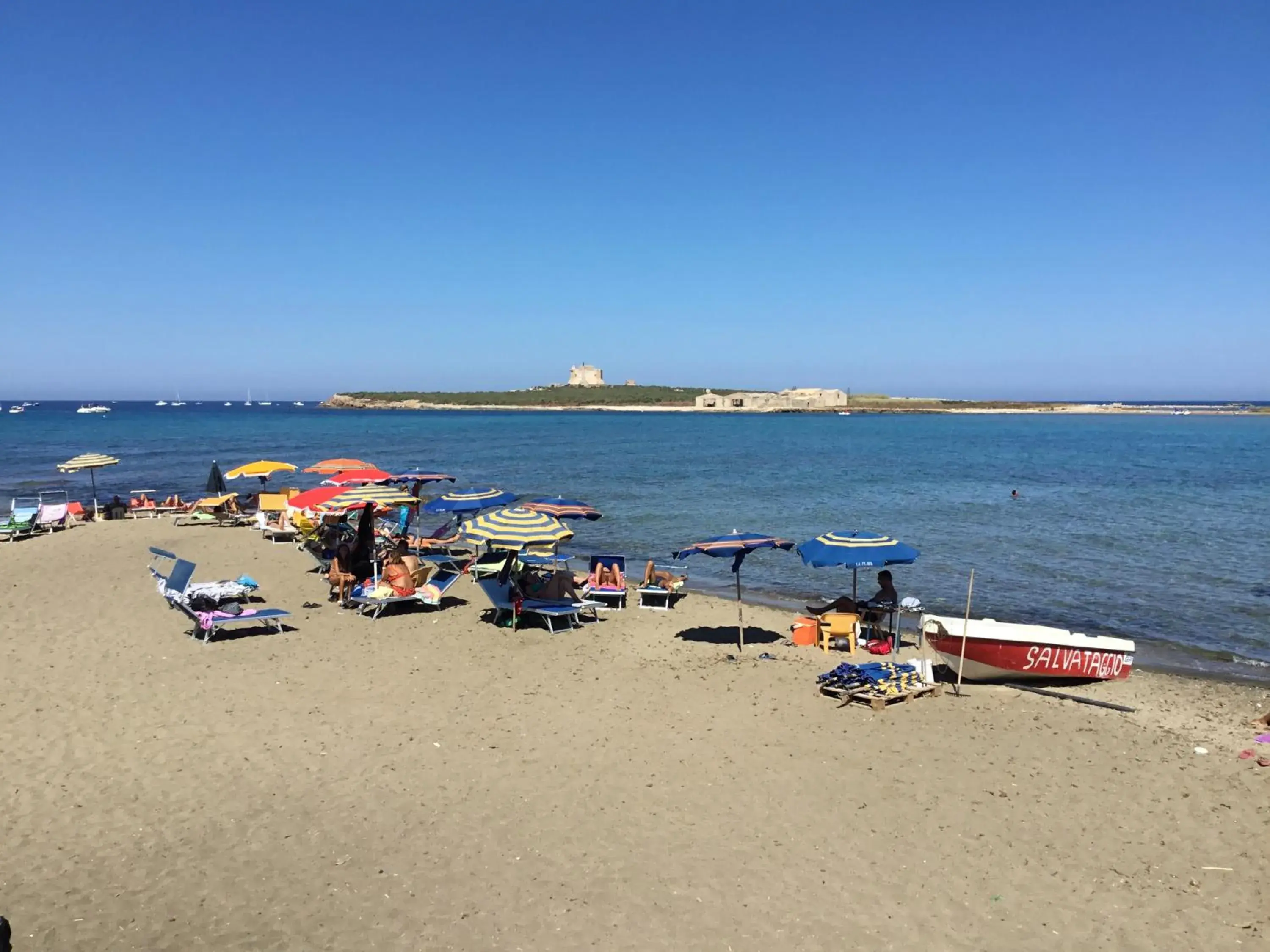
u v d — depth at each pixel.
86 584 18.94
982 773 9.50
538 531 15.12
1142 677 13.57
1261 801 8.91
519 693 12.01
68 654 13.57
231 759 9.62
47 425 117.88
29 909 6.71
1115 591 20.16
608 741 10.27
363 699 11.66
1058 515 33.34
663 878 7.25
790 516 32.91
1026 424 158.50
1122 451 76.44
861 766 9.63
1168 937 6.55
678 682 12.62
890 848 7.82
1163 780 9.41
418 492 25.78
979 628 12.70
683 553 14.00
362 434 98.94
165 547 24.19
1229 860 7.72
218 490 31.56
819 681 12.52
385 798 8.72
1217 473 52.22
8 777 9.10
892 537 27.95
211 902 6.85
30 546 24.33
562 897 6.95
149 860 7.48
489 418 171.12
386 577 17.19
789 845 7.84
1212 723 11.37
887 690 11.78
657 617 17.00
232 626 15.45
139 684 12.16
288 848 7.71
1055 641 12.67
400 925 6.56
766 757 9.84
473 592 18.89
